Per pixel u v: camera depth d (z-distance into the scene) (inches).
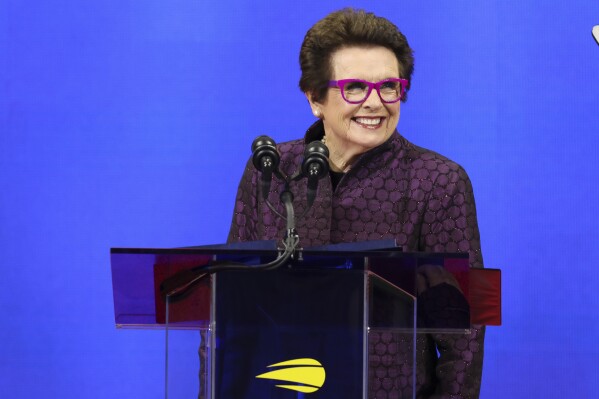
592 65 566.3
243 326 263.3
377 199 346.0
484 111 571.5
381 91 336.8
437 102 573.9
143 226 590.6
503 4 571.2
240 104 589.0
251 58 589.0
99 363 594.2
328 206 347.3
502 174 569.3
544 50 568.7
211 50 590.9
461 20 574.6
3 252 599.8
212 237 588.4
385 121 340.8
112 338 594.6
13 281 601.6
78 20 593.9
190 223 589.6
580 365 565.3
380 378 272.7
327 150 277.9
